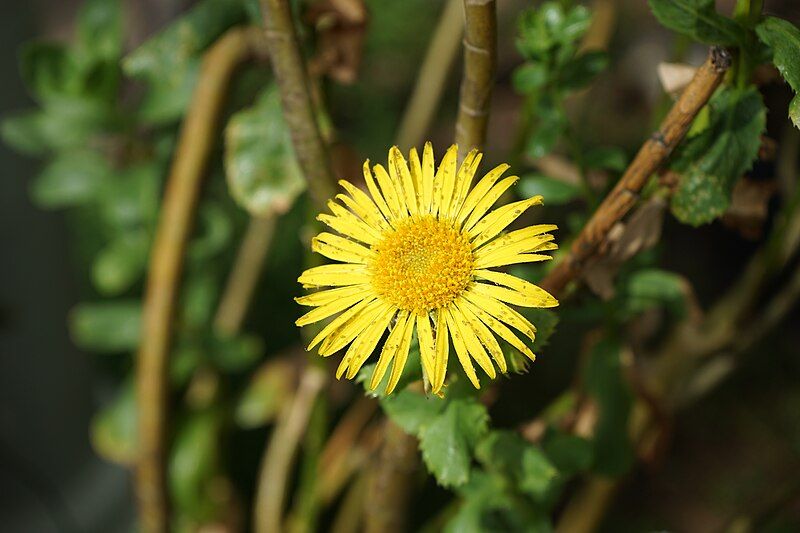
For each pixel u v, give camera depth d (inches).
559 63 10.4
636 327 13.1
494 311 8.6
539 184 10.5
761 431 25.0
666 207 9.5
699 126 9.1
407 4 35.5
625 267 10.9
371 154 31.6
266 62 11.8
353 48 11.1
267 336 25.0
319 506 13.6
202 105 11.8
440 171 9.0
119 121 14.1
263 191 11.5
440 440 8.9
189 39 11.6
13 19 14.4
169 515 14.0
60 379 16.8
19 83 14.7
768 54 8.8
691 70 9.5
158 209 14.0
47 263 15.9
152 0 17.2
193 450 16.1
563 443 10.5
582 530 13.0
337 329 9.0
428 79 14.5
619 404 10.9
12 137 14.0
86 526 18.2
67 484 17.8
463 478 8.8
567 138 10.3
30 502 17.6
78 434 17.5
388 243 8.9
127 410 15.8
